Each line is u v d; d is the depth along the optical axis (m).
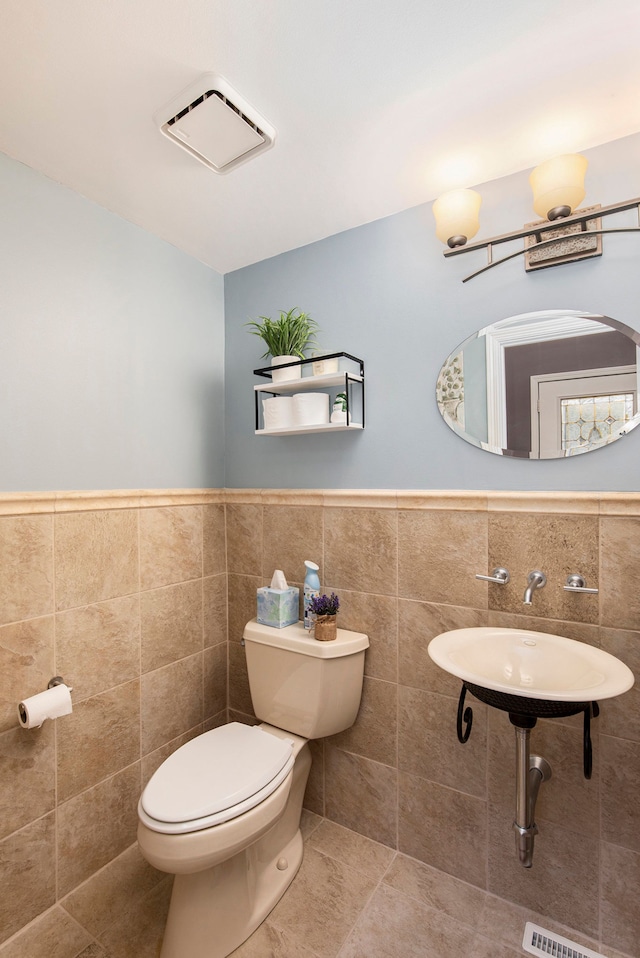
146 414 1.81
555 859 1.40
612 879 1.32
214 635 2.07
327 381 1.71
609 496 1.34
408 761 1.64
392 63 1.10
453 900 1.47
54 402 1.50
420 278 1.66
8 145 1.34
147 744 1.76
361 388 1.77
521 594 1.46
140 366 1.79
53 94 1.17
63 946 1.32
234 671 2.11
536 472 1.45
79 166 1.44
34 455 1.44
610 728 1.33
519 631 1.41
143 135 1.31
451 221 1.42
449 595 1.57
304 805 1.88
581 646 1.30
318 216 1.73
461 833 1.54
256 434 1.96
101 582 1.61
